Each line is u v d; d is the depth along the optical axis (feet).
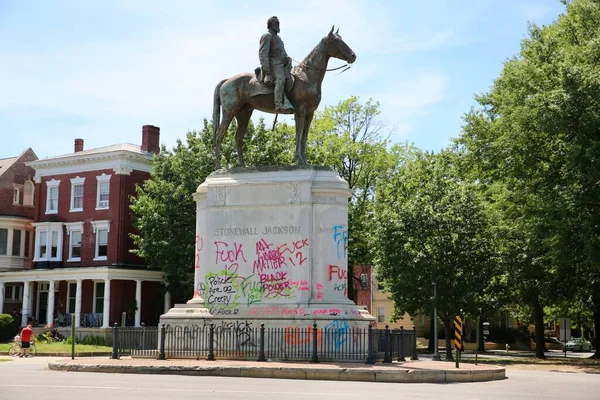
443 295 127.03
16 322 178.19
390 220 131.85
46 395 42.22
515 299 148.05
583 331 267.18
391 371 57.98
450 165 168.86
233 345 69.36
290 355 67.15
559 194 114.93
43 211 203.10
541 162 128.16
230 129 163.02
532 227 124.26
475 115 158.81
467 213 129.49
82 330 172.76
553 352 210.18
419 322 248.73
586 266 119.44
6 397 41.01
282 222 70.95
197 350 69.51
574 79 111.34
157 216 162.20
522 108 120.37
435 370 60.90
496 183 149.89
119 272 178.29
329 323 66.95
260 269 70.90
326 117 195.62
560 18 140.05
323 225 70.44
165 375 59.16
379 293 253.44
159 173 169.89
